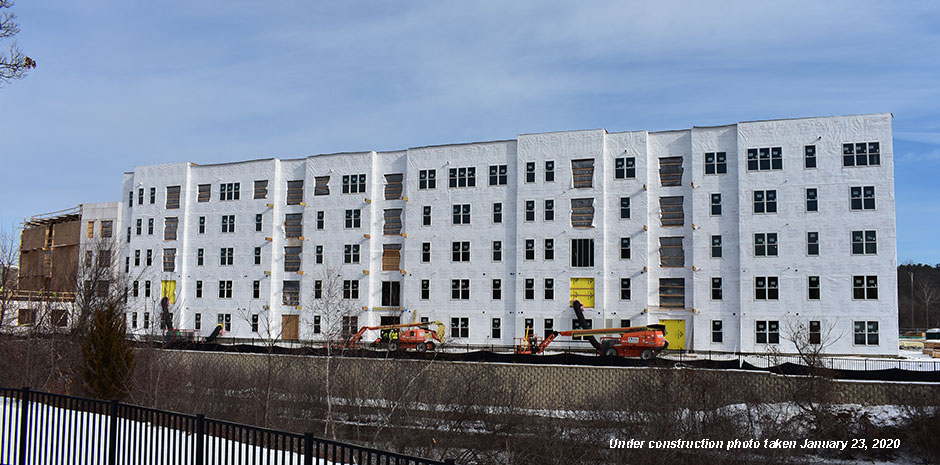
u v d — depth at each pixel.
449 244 65.69
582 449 32.19
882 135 54.72
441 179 66.69
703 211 59.00
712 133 59.53
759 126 57.91
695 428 34.12
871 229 54.16
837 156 55.66
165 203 77.12
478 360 45.72
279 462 17.19
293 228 72.00
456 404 38.81
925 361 46.19
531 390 42.31
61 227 86.81
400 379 41.28
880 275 53.53
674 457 31.62
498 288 63.69
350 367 43.69
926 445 31.67
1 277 52.75
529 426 35.62
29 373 37.91
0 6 21.23
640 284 59.72
